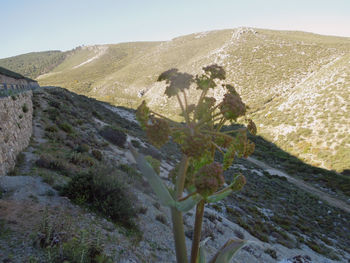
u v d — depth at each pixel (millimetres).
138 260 6145
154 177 1405
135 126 51750
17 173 9312
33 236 5219
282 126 66000
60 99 34594
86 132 23516
